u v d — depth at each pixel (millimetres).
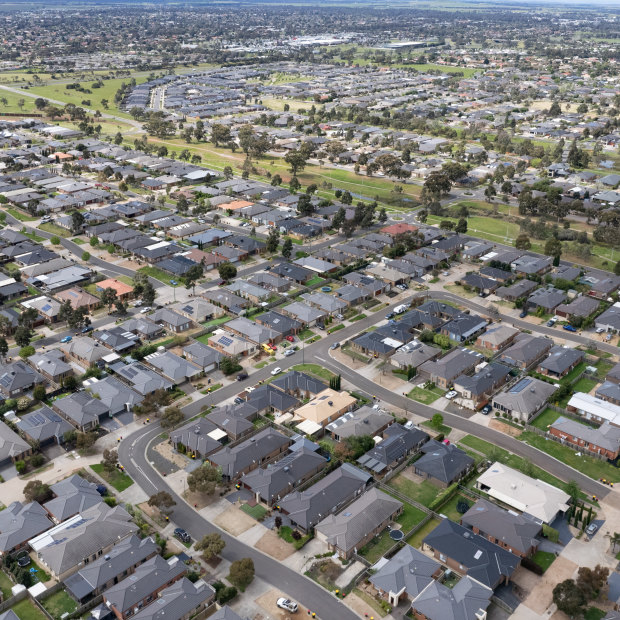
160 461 148875
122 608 108000
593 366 188875
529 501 133250
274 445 150750
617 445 148625
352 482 138750
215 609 110500
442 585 112438
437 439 156125
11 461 148125
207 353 187750
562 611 109938
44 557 118688
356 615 110375
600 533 127750
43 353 188000
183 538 125250
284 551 123562
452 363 183375
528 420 163000
